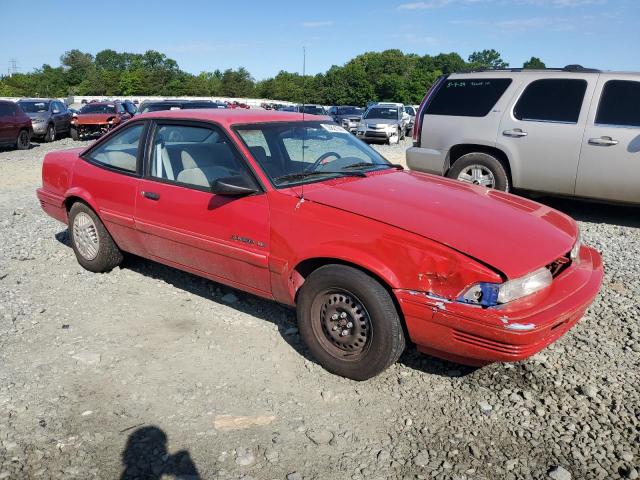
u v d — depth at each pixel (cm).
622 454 287
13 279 509
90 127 2170
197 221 409
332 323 347
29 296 470
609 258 595
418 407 325
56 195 538
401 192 378
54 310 444
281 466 274
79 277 516
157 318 431
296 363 370
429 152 823
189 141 427
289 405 324
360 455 283
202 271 430
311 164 414
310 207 354
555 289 324
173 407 319
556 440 298
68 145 1978
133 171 462
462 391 341
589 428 308
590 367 370
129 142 475
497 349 296
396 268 316
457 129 792
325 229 344
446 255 305
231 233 388
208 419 309
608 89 703
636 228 733
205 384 343
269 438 295
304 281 367
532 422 313
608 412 322
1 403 319
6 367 356
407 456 284
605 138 694
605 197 719
